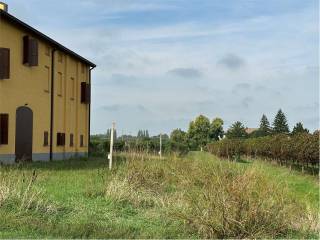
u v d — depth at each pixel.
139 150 18.39
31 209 10.65
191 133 100.81
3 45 27.36
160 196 13.05
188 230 9.66
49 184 15.85
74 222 10.09
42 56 32.88
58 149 36.16
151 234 9.46
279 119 104.06
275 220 9.62
